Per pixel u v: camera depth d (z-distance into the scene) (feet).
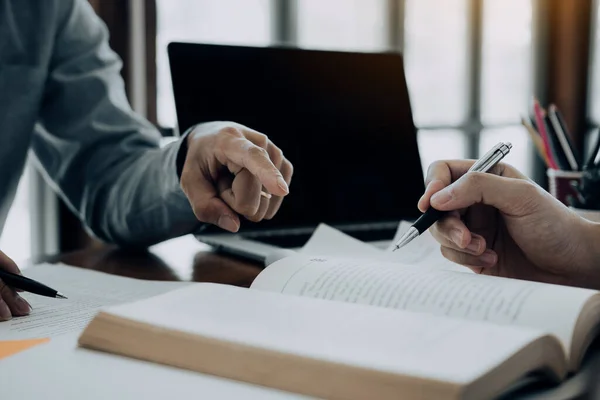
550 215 1.77
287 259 1.73
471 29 10.57
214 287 1.53
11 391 1.12
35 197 5.62
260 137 2.19
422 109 10.14
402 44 9.56
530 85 11.65
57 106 3.33
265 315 1.31
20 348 1.37
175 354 1.22
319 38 8.86
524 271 1.97
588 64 11.96
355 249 2.42
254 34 8.18
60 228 5.45
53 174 3.33
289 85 3.26
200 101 3.05
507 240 1.97
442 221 1.84
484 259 1.87
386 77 3.53
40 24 3.31
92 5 5.41
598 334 1.42
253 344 1.15
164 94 6.77
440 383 0.97
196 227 2.73
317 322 1.26
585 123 12.00
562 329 1.26
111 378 1.17
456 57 10.48
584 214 2.65
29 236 5.67
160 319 1.30
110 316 1.34
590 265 1.85
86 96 3.29
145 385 1.14
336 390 1.05
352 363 1.05
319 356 1.08
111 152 3.09
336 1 8.97
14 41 3.26
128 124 3.22
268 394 1.09
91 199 3.05
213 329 1.23
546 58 11.77
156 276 2.37
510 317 1.32
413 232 1.81
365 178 3.31
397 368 1.02
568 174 3.20
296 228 3.09
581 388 1.18
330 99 3.33
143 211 2.74
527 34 11.53
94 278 2.19
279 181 1.89
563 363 1.19
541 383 1.19
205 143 2.18
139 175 2.81
